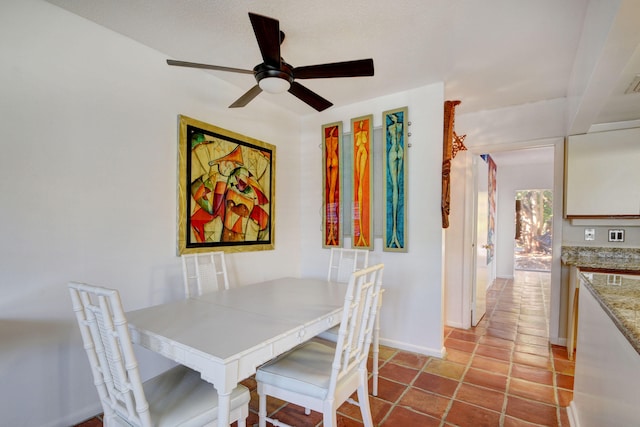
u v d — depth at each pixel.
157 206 2.23
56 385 1.76
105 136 1.96
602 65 1.56
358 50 2.21
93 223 1.91
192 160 2.43
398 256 2.93
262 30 1.38
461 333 3.31
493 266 6.12
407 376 2.38
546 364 2.58
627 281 1.67
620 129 2.77
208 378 1.14
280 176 3.36
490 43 2.10
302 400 1.44
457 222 3.50
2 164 1.58
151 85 2.21
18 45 1.63
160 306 1.80
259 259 3.08
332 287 2.32
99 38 1.94
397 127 2.91
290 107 3.38
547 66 2.39
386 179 2.98
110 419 1.28
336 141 3.33
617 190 2.74
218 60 2.39
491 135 3.30
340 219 3.30
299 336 1.45
